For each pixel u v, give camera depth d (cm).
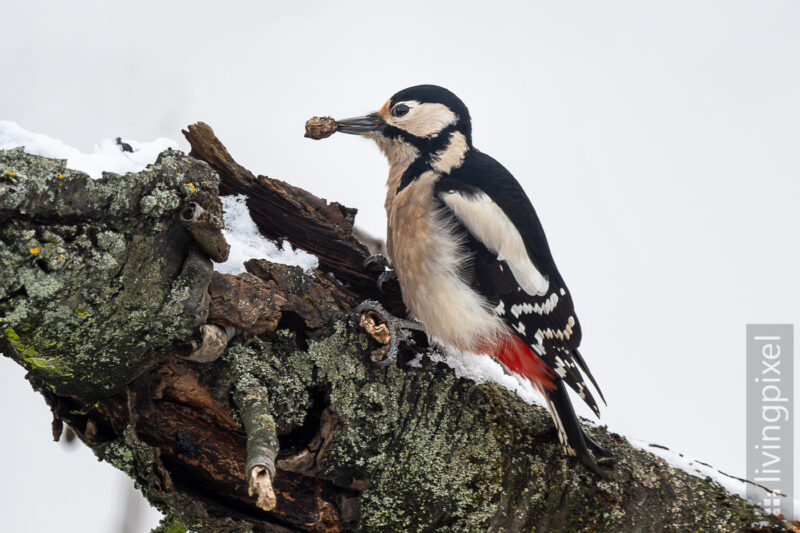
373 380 560
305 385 533
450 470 570
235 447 509
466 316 699
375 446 552
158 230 415
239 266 538
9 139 382
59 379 462
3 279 379
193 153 629
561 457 590
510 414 601
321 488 544
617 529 576
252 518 527
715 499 589
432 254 715
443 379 588
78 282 400
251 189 638
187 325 459
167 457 510
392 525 564
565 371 674
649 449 632
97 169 391
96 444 510
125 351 452
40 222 383
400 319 679
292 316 540
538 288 727
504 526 575
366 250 711
